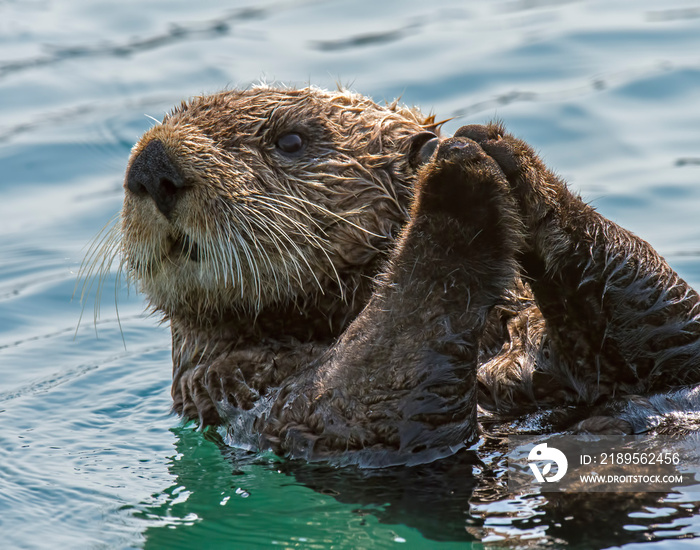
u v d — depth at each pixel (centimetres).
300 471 1147
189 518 1127
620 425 1142
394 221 1274
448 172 1051
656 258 1218
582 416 1192
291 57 2944
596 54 2830
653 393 1197
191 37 3191
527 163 1128
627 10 3148
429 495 1091
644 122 2478
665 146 2380
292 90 1327
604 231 1177
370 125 1315
